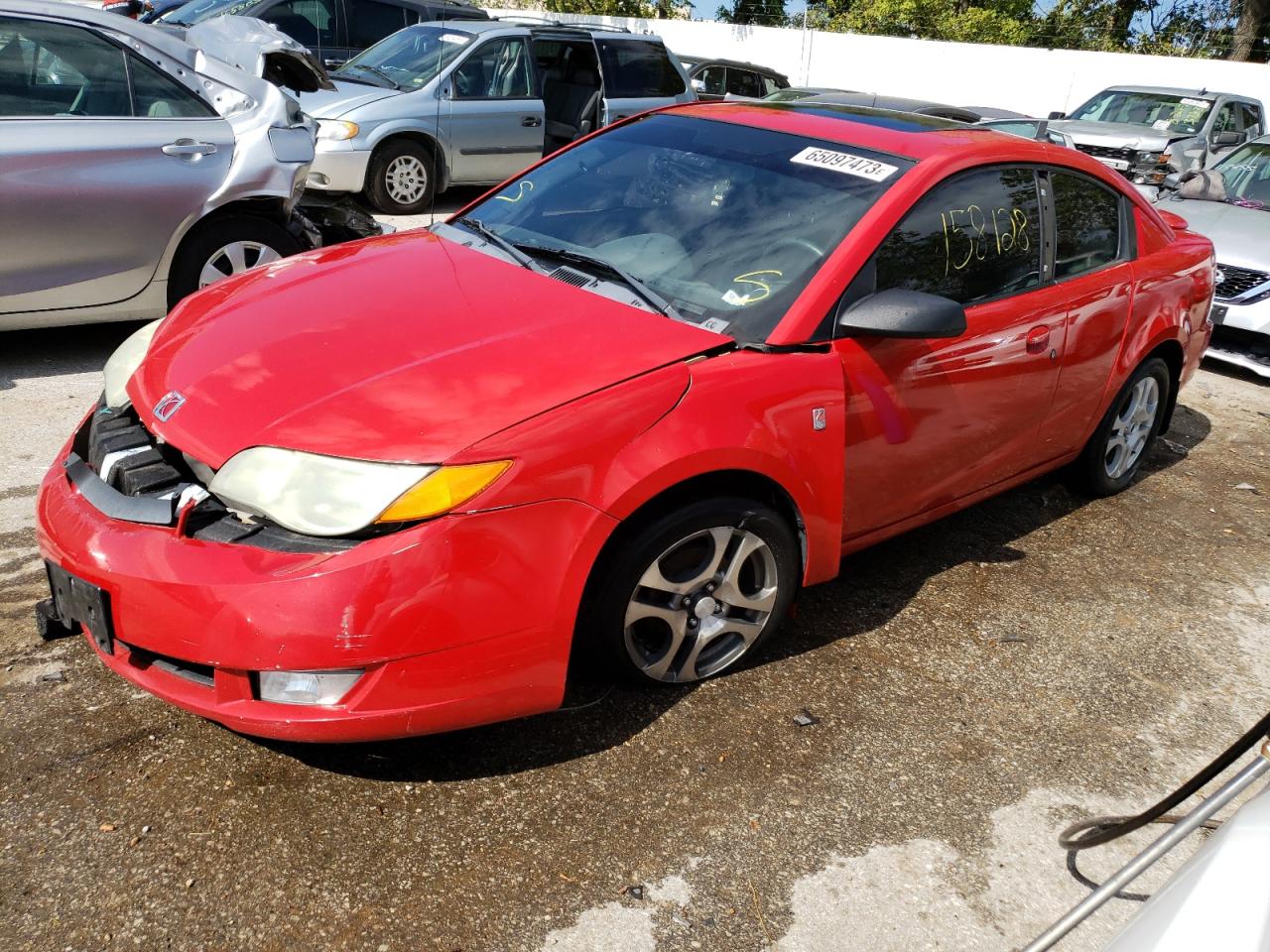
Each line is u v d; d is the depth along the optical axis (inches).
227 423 92.8
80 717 100.4
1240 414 239.3
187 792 92.7
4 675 105.0
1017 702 120.1
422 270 120.4
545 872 88.4
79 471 98.8
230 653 84.0
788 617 120.3
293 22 434.0
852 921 87.7
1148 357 168.6
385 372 96.5
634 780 99.7
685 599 106.6
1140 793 107.9
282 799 93.0
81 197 178.4
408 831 91.0
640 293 114.8
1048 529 166.1
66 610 94.8
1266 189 298.4
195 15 441.7
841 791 102.0
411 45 370.3
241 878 84.7
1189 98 519.5
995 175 135.2
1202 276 175.5
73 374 189.8
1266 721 64.9
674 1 1075.3
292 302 112.3
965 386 128.7
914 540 156.8
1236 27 950.4
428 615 85.4
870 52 864.3
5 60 174.4
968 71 828.0
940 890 92.3
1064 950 87.9
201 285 199.5
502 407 92.2
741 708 112.0
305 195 241.1
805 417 107.7
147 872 84.4
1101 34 995.9
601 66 382.6
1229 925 49.1
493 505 87.3
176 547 86.6
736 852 93.0
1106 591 148.4
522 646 90.7
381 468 86.2
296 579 83.2
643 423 95.9
